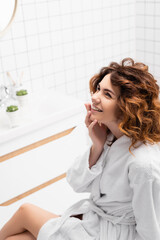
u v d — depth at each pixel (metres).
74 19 2.52
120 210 1.21
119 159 1.17
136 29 2.97
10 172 1.95
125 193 1.17
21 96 2.02
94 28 2.67
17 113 1.90
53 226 1.23
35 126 1.93
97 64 2.82
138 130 1.09
